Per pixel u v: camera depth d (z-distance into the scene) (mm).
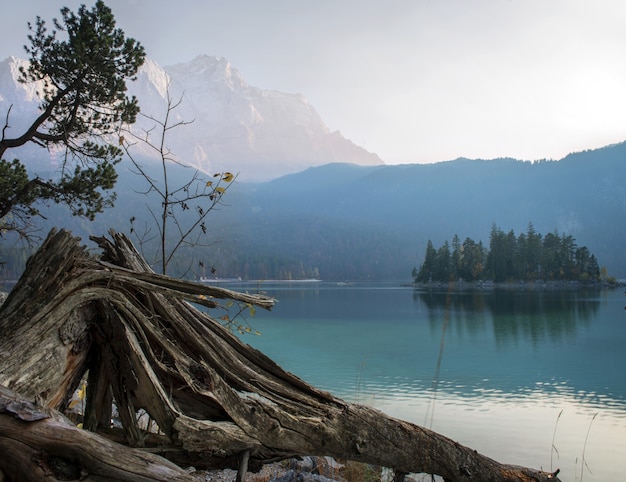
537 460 11727
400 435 3289
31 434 2148
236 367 3189
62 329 2701
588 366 30016
